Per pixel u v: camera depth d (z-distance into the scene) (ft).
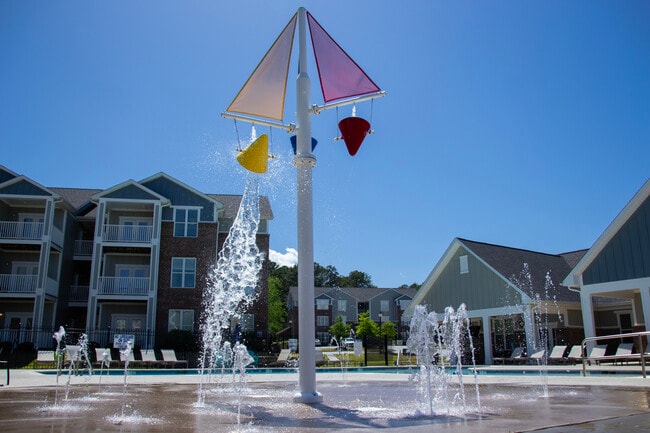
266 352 87.97
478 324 81.25
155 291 89.66
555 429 14.12
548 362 63.05
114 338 82.38
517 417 16.94
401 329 206.90
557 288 77.15
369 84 26.30
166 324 89.71
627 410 18.44
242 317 93.25
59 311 90.84
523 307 70.59
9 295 84.07
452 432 13.82
